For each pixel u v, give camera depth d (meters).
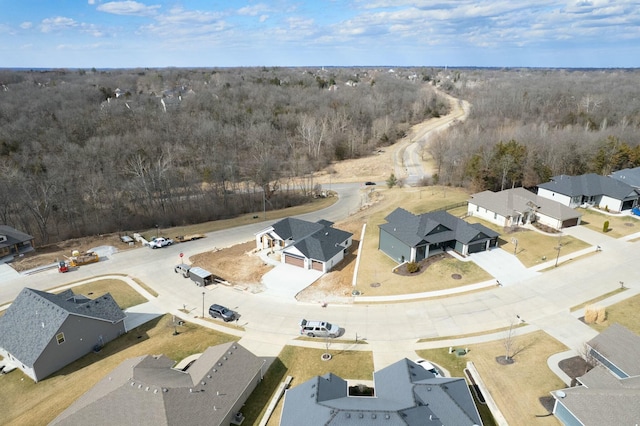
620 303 38.84
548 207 58.38
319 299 42.34
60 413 27.59
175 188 78.75
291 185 95.81
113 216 69.19
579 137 85.94
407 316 38.47
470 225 50.66
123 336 37.47
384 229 51.12
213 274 49.09
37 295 35.97
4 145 86.56
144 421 23.97
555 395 25.89
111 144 89.69
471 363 31.39
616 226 57.00
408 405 23.86
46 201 63.03
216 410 26.05
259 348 34.59
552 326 35.88
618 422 23.16
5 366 33.44
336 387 27.14
